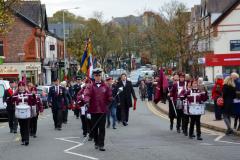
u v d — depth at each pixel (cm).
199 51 6044
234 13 5922
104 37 8594
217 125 2027
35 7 6231
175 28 5794
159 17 6744
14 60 5741
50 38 7019
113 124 2098
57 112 2108
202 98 1644
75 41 7938
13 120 2062
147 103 4250
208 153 1341
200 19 6700
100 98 1413
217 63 4206
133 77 7525
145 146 1507
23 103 1600
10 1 3378
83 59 2320
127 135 1833
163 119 2619
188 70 5569
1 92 2847
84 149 1467
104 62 8550
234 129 1848
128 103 2253
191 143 1570
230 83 1769
